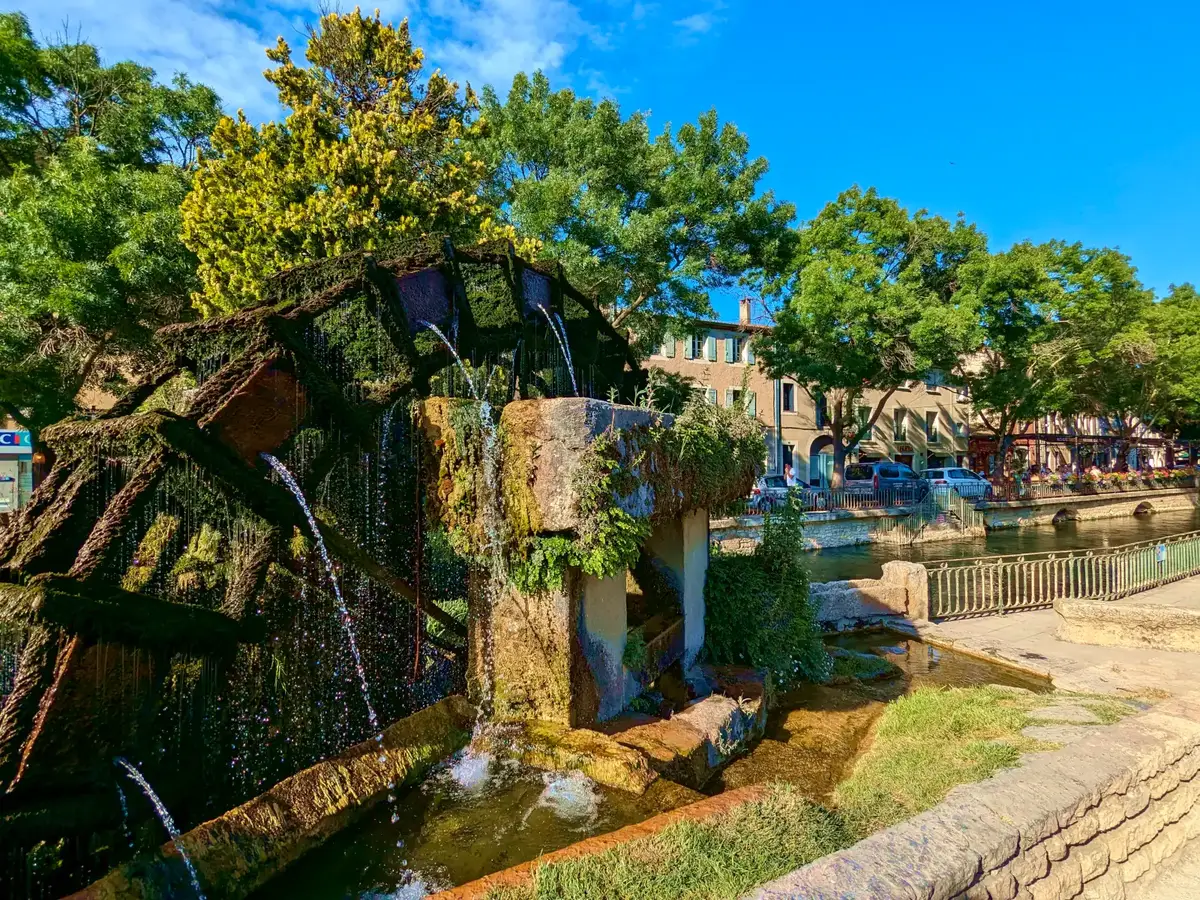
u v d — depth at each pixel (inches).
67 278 416.5
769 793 128.9
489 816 129.8
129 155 564.4
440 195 436.1
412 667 235.9
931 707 206.7
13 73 527.8
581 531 150.9
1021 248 1162.0
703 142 664.4
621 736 161.8
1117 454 1676.9
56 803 122.0
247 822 113.0
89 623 125.0
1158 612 293.4
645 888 94.0
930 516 1003.3
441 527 176.6
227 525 176.2
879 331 920.3
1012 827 105.0
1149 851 135.8
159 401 325.7
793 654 264.8
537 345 321.1
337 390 199.2
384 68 448.5
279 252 367.9
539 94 654.5
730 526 783.1
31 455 446.3
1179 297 1553.9
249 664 191.2
